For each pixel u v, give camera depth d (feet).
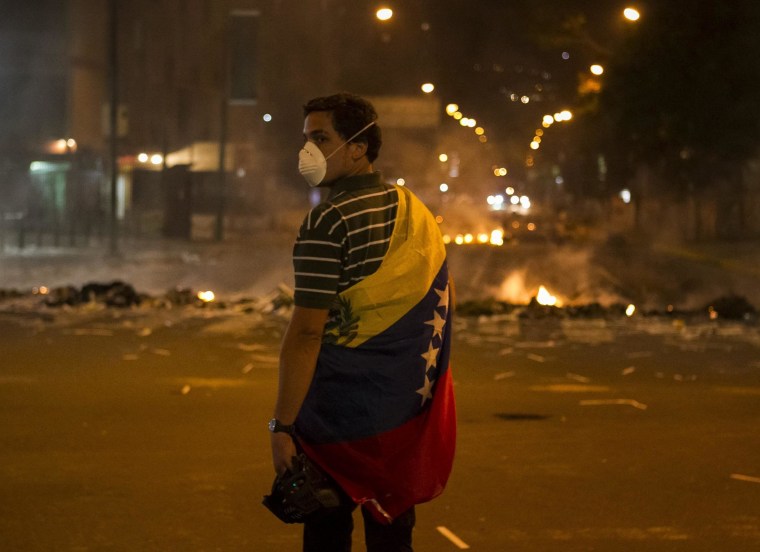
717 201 152.87
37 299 59.00
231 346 43.09
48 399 32.01
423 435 12.95
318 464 12.78
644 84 120.78
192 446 26.43
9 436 27.35
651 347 44.78
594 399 32.99
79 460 25.07
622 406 31.83
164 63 205.77
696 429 28.76
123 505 21.63
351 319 12.64
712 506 21.76
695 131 123.03
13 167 186.80
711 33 115.44
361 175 12.92
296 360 12.34
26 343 43.39
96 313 53.72
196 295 59.67
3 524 20.38
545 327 51.47
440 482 13.14
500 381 36.24
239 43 82.28
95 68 195.42
